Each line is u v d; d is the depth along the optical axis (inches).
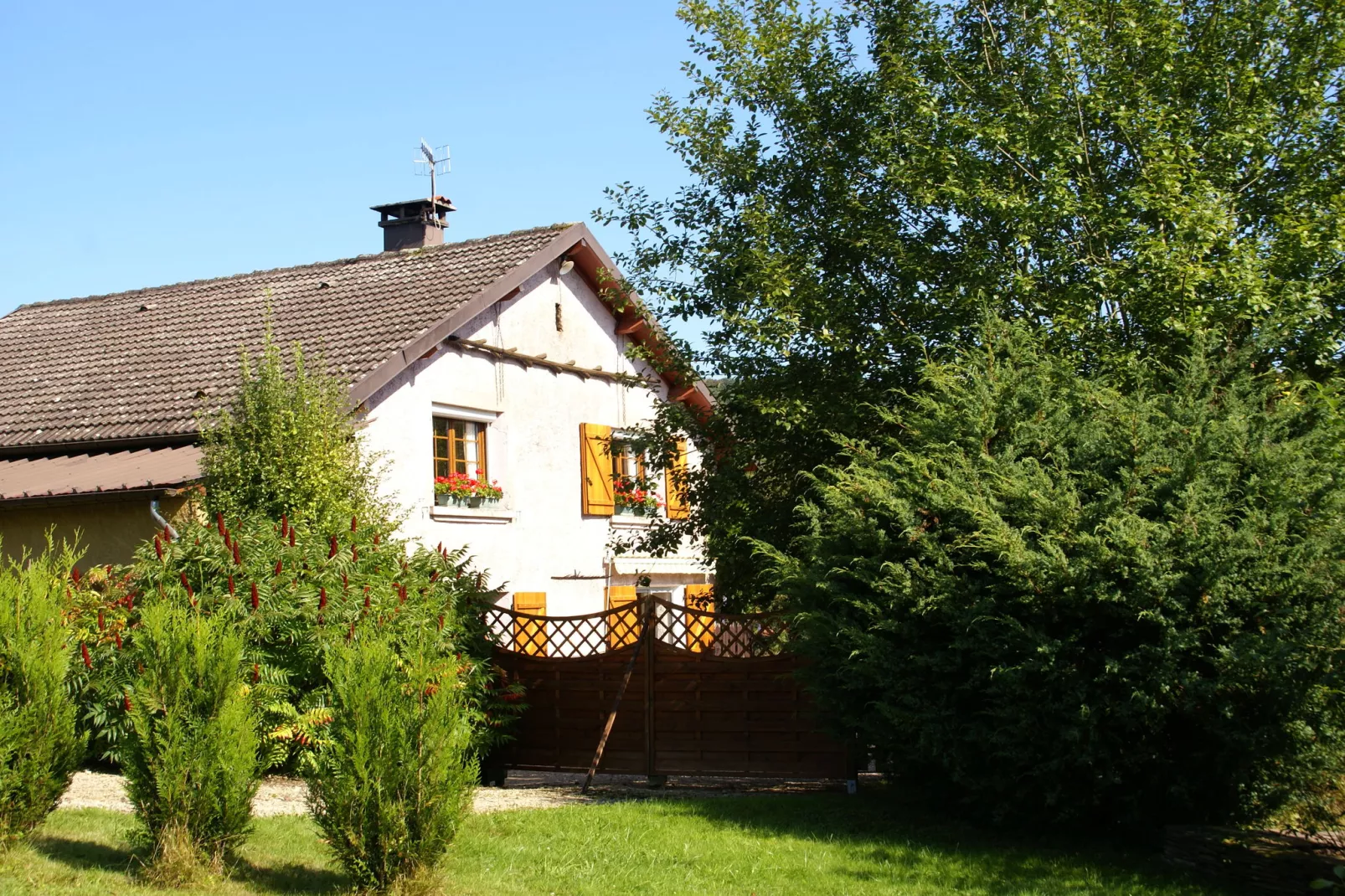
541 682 454.3
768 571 380.5
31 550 514.6
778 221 457.4
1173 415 311.7
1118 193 422.0
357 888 244.8
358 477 472.4
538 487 709.3
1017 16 458.3
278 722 370.6
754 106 482.6
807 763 406.9
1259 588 279.3
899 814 353.7
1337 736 283.6
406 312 644.7
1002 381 340.2
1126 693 288.4
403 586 408.5
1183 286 380.2
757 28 478.6
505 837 322.3
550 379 729.0
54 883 234.1
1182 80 440.8
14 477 550.9
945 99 462.0
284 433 451.2
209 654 253.8
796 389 450.3
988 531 299.3
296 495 439.8
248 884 251.4
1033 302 415.2
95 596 384.5
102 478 506.6
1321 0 432.5
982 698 315.0
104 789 360.5
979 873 288.2
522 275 683.4
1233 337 382.3
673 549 509.0
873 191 464.4
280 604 377.4
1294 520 289.4
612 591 770.8
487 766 455.8
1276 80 434.3
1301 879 267.7
